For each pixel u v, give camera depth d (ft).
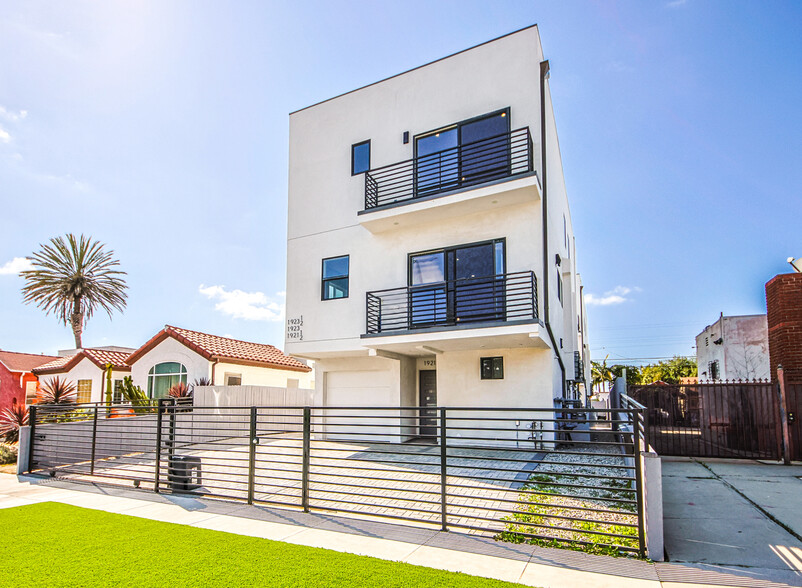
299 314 48.67
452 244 42.70
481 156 41.73
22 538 19.17
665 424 40.55
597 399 137.59
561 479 28.94
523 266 39.78
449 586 13.98
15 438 47.62
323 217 49.21
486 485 27.89
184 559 16.48
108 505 25.18
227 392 52.49
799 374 37.29
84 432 39.65
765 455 37.29
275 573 15.07
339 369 50.39
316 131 51.19
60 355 108.88
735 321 66.44
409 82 46.55
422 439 48.14
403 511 23.38
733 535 18.94
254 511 23.48
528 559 16.39
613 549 17.07
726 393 39.17
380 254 45.83
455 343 39.96
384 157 46.80
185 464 29.09
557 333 48.11
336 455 40.98
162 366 66.33
